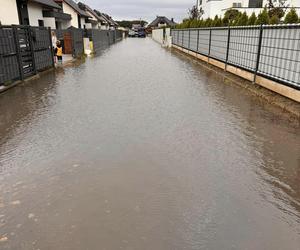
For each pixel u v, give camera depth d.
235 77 11.09
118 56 21.84
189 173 3.80
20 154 4.43
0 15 19.42
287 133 5.27
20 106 7.23
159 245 2.54
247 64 10.10
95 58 20.20
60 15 35.69
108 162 4.10
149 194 3.31
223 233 2.69
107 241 2.59
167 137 5.04
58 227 2.78
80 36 22.58
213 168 3.94
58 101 7.68
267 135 5.17
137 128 5.48
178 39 29.56
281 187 3.49
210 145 4.71
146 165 4.01
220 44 13.56
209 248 2.51
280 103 7.08
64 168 3.94
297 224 2.83
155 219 2.88
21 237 2.66
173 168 3.93
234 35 11.38
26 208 3.08
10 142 4.92
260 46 8.85
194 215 2.95
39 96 8.31
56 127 5.60
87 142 4.82
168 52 26.88
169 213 2.97
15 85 9.90
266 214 2.98
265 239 2.62
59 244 2.56
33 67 11.80
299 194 3.36
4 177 3.74
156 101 7.62
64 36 22.36
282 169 3.94
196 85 9.95
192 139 4.96
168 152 4.43
